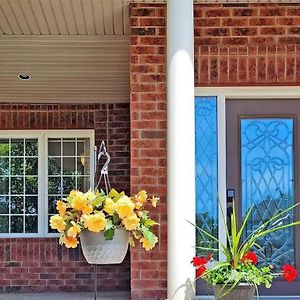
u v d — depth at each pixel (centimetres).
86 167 647
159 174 443
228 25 453
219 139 455
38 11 457
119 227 325
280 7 454
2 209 652
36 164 652
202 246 451
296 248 462
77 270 618
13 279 614
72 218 323
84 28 492
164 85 448
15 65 555
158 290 438
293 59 453
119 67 559
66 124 645
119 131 644
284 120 466
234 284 354
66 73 570
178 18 418
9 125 644
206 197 455
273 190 464
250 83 452
